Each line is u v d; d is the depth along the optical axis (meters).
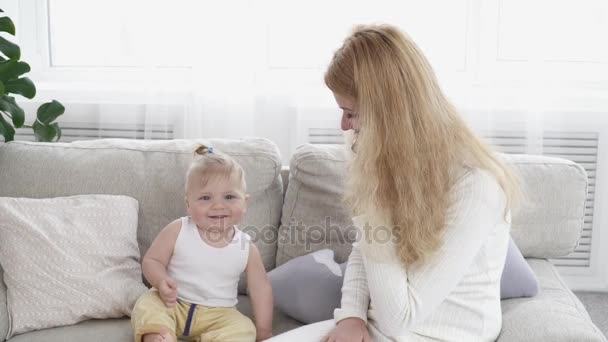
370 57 1.37
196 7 2.64
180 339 1.77
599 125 2.80
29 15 2.85
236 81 2.70
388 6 2.63
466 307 1.43
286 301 1.83
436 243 1.36
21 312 1.75
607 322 2.64
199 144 2.08
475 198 1.36
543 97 2.68
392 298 1.37
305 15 2.68
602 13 2.65
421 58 1.41
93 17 2.75
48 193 2.01
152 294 1.76
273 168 2.03
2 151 2.09
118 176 2.02
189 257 1.81
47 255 1.81
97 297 1.80
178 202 1.99
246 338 1.70
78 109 2.85
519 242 1.94
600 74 2.77
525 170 1.95
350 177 1.50
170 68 2.71
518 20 2.65
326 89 2.77
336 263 1.88
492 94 2.69
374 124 1.37
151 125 2.73
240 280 2.03
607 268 2.91
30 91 2.46
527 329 1.52
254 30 2.67
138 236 2.00
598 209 2.89
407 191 1.37
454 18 2.64
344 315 1.52
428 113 1.37
